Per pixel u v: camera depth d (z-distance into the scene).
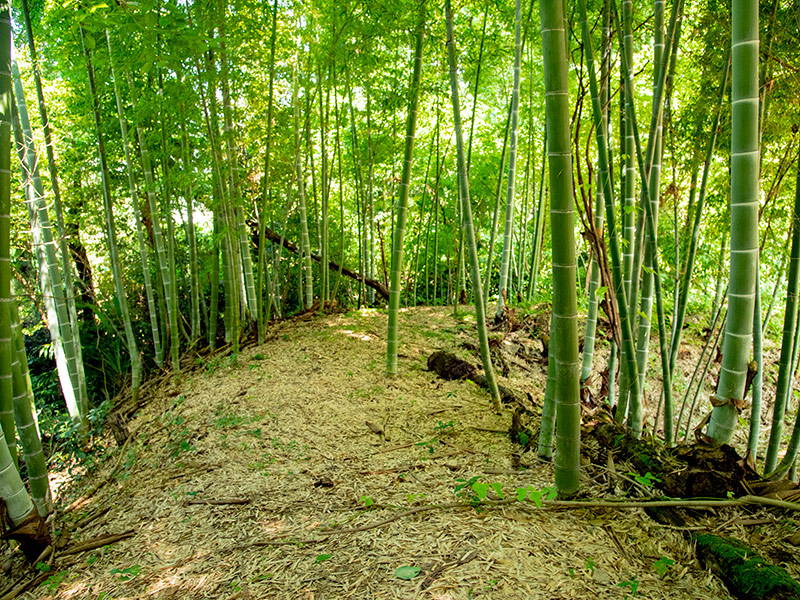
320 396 4.79
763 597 1.85
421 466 3.34
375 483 3.18
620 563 2.19
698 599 1.96
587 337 4.73
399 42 5.68
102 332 8.36
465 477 3.10
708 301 7.83
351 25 5.57
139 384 6.00
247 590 2.25
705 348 3.94
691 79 4.39
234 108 6.31
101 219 7.77
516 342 6.63
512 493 2.83
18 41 6.02
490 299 10.38
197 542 2.77
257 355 6.00
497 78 7.58
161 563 2.61
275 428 4.21
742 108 2.36
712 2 3.55
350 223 10.43
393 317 5.23
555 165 2.42
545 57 2.36
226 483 3.43
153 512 3.21
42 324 7.93
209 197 6.38
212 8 4.48
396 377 5.26
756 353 3.27
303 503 3.03
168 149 5.73
